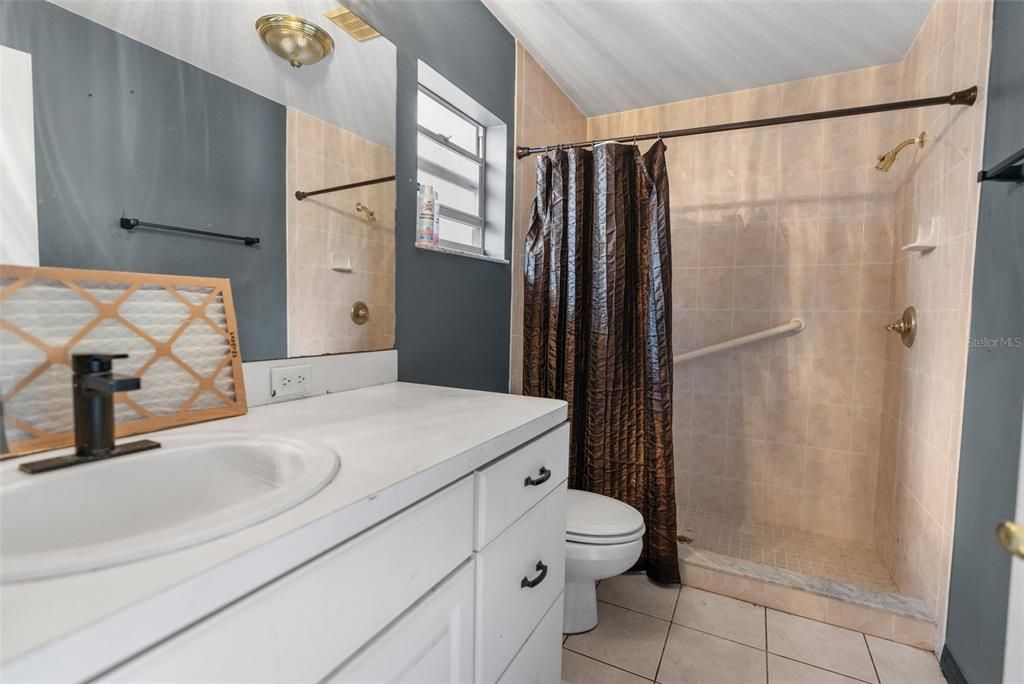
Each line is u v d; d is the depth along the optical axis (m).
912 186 1.93
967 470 1.38
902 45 1.98
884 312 2.18
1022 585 0.87
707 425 2.56
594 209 1.89
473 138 1.93
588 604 1.66
